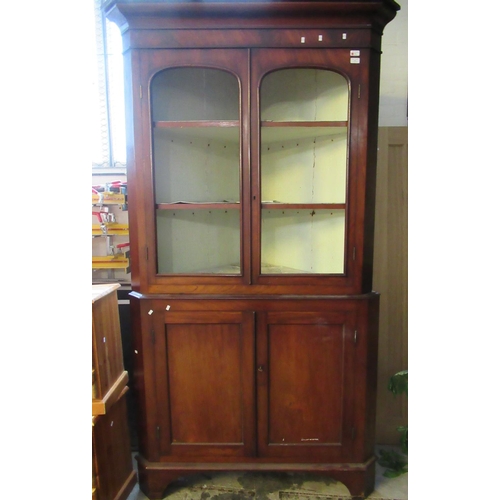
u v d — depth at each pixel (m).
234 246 1.36
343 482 1.28
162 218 1.26
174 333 1.23
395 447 1.60
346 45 1.12
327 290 1.21
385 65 1.63
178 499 1.31
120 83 1.68
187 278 1.21
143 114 1.15
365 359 1.23
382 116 1.66
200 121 1.16
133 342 1.27
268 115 1.25
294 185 1.39
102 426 1.15
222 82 1.27
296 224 1.39
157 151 1.22
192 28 1.10
